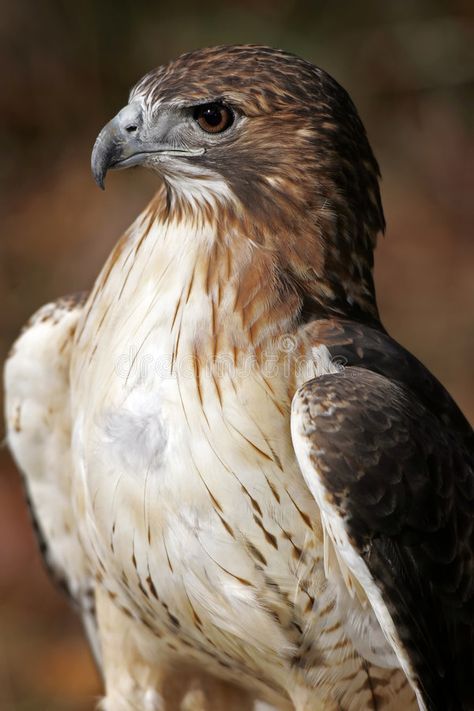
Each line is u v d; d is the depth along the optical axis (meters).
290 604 7.42
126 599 7.99
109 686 8.73
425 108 19.41
